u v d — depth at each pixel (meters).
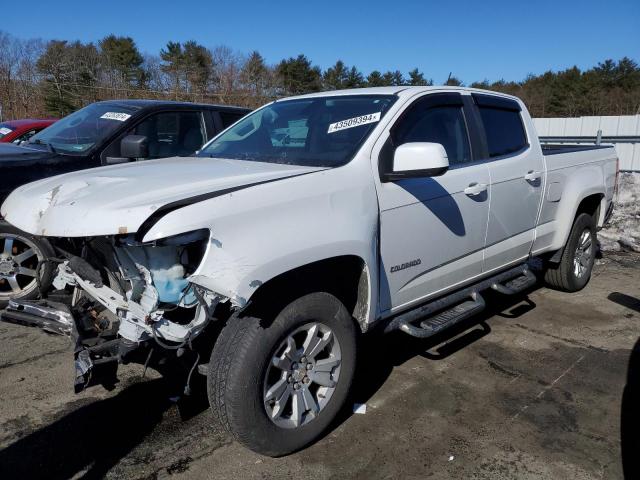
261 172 2.99
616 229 8.07
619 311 5.19
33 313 3.11
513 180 4.21
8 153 4.86
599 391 3.67
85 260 3.00
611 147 5.86
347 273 3.13
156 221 2.36
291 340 2.77
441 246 3.59
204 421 3.24
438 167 2.95
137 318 2.57
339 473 2.81
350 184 2.99
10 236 4.49
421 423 3.26
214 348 2.67
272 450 2.78
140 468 2.81
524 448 3.03
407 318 3.48
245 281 2.45
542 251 4.90
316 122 3.69
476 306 3.85
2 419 3.19
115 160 5.07
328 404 2.99
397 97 3.58
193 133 6.05
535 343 4.44
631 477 2.79
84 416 3.25
